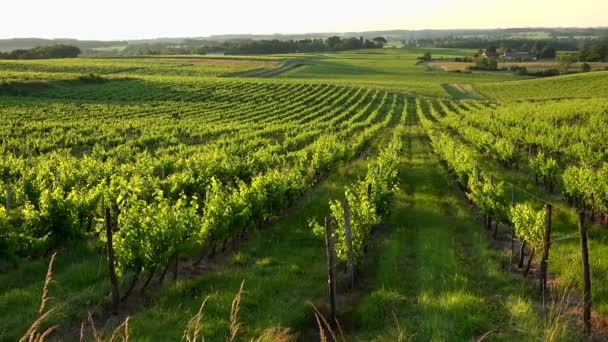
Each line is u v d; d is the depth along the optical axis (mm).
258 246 15172
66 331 9547
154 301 11047
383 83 107812
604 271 12055
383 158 24328
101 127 46625
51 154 31281
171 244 11539
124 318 10219
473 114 57375
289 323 9773
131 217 11742
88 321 9984
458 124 48406
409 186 24656
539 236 12156
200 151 32938
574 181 19047
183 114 63031
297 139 38156
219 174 22734
